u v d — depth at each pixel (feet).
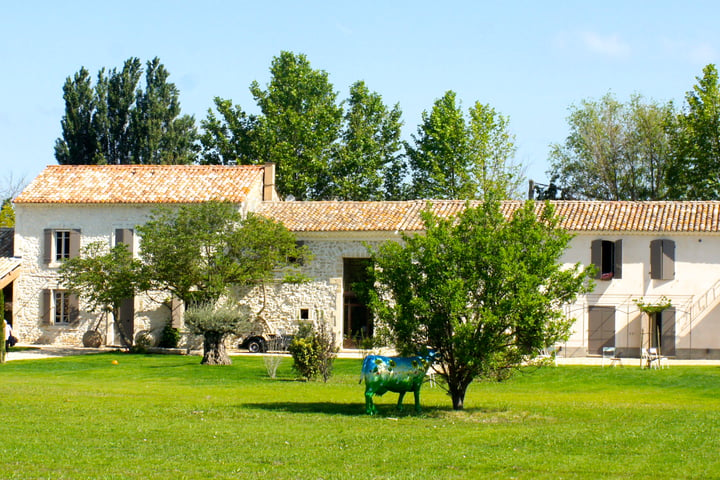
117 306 120.37
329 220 128.98
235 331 108.47
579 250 122.11
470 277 62.18
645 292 120.78
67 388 78.69
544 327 61.57
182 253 111.34
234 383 88.22
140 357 115.03
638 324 120.57
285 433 52.16
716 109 155.84
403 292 63.10
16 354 117.91
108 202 130.93
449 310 61.05
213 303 111.24
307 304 128.16
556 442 49.08
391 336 63.82
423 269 63.46
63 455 44.98
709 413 63.00
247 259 115.55
